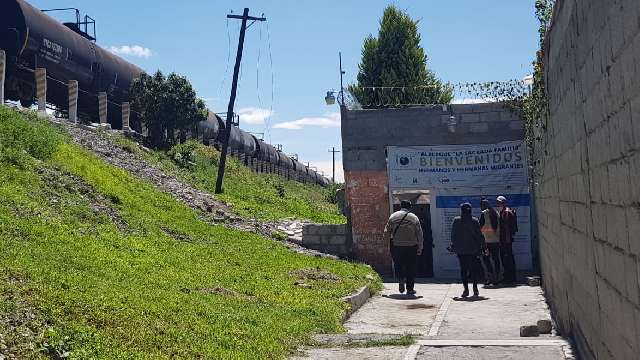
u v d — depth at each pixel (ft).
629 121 11.56
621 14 11.77
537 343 24.29
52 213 36.83
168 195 61.62
